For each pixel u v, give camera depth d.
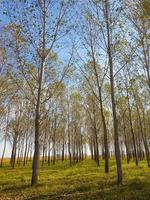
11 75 25.03
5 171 41.69
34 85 24.23
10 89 33.47
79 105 54.53
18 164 60.75
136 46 23.66
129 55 23.52
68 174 29.53
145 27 22.36
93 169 34.47
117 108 38.81
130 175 24.20
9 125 51.72
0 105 39.50
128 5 20.91
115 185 18.70
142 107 43.59
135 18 21.98
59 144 70.44
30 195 17.64
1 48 26.41
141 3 18.61
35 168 21.94
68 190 18.03
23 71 23.17
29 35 22.58
